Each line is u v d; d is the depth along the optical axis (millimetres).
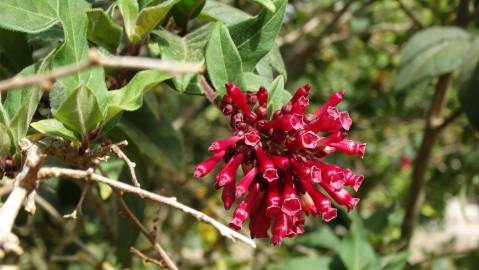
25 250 583
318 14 749
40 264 629
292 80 651
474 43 432
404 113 818
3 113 261
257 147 252
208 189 718
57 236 568
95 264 537
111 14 301
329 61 824
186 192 623
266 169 242
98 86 259
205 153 831
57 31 319
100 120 255
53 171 218
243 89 271
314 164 253
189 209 237
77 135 257
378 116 806
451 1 639
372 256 431
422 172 548
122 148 356
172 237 743
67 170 222
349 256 429
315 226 628
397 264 439
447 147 837
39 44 397
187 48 290
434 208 748
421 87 479
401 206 789
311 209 261
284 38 621
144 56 361
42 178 216
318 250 557
